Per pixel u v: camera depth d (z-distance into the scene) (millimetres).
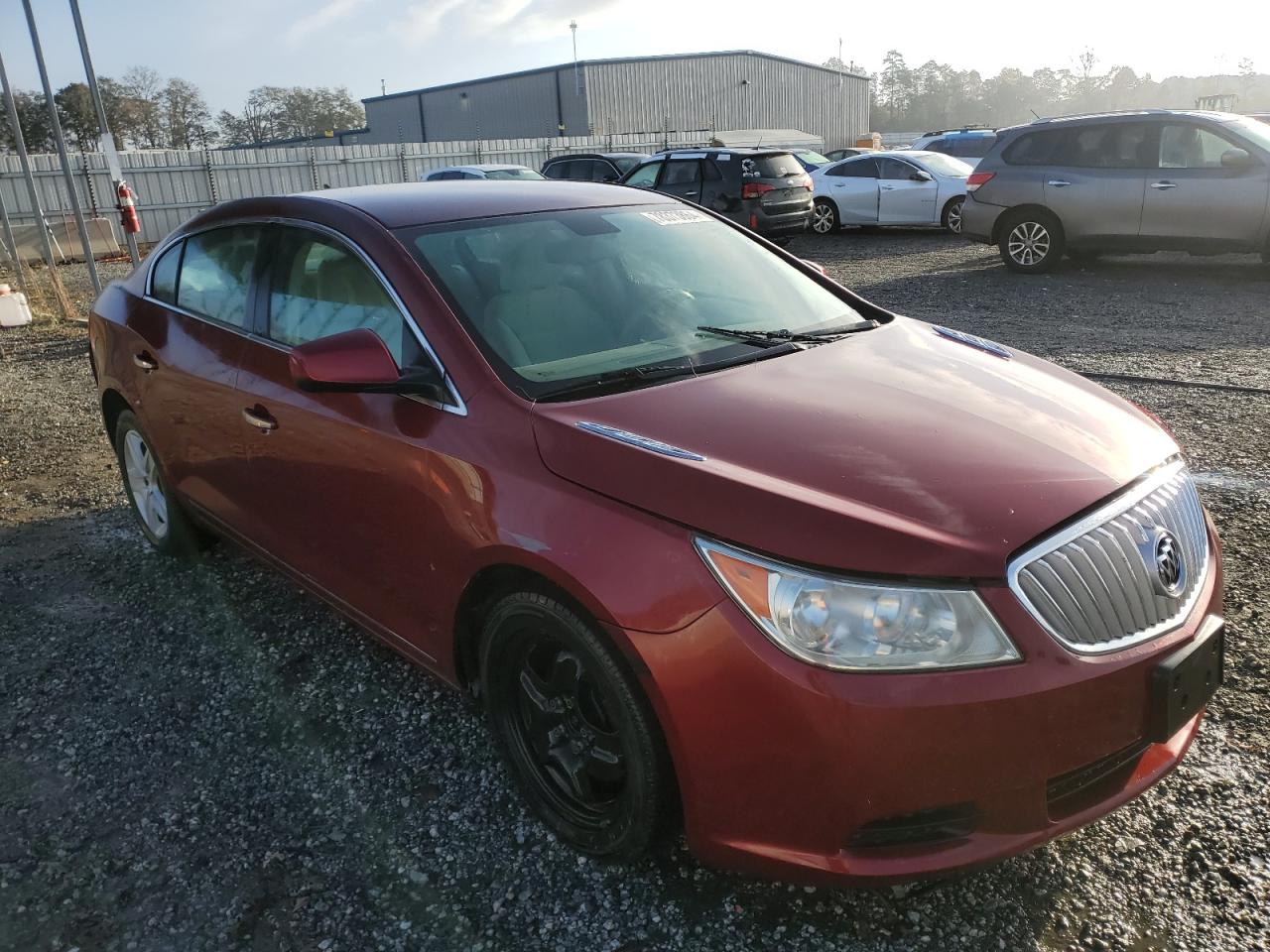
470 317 2697
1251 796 2549
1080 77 114062
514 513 2285
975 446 2256
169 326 3791
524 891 2355
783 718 1905
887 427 2334
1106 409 2611
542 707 2469
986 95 118375
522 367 2613
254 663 3463
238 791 2764
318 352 2506
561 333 2795
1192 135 10508
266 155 24938
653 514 2090
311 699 3223
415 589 2705
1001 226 11781
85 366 8766
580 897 2328
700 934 2207
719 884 2350
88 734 3070
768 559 1947
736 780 1988
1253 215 10172
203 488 3732
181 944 2232
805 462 2166
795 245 16312
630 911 2277
